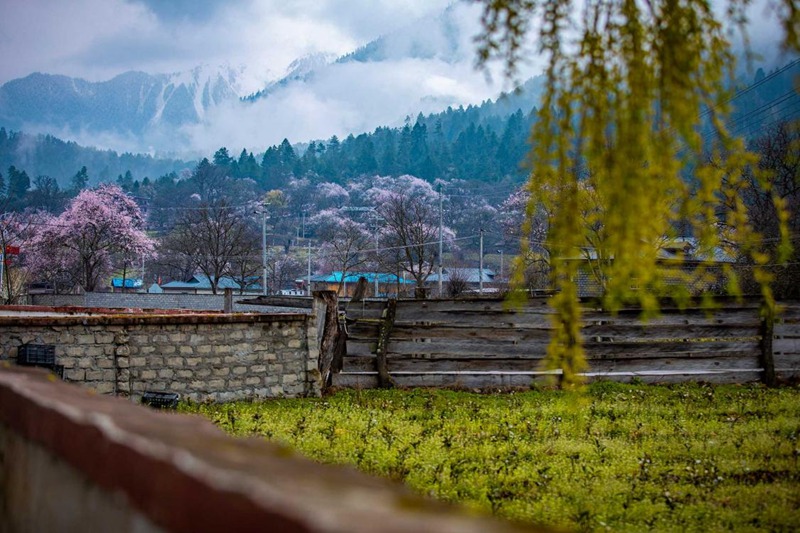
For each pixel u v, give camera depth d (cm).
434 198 12838
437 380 1869
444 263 9475
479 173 19088
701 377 1909
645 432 1275
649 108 561
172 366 1644
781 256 723
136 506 257
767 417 1424
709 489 889
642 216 568
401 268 7719
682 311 1906
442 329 1873
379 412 1484
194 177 15588
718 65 567
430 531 166
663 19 561
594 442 1190
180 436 285
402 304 1883
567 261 685
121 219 7294
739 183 693
